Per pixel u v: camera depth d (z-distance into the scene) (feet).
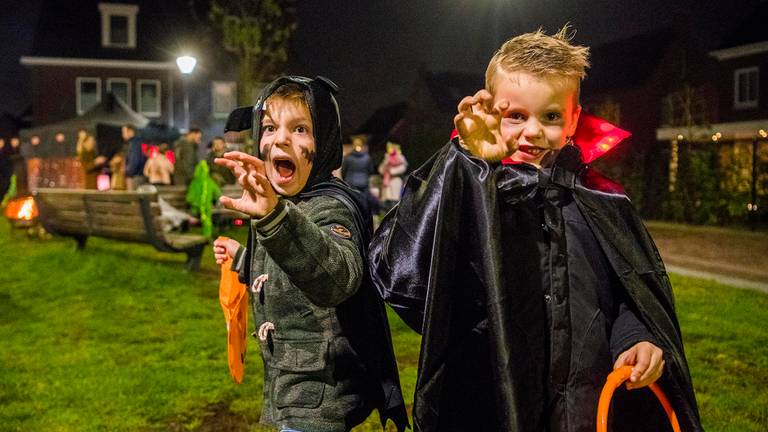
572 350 6.03
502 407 5.67
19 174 95.30
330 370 6.63
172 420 13.52
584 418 5.97
